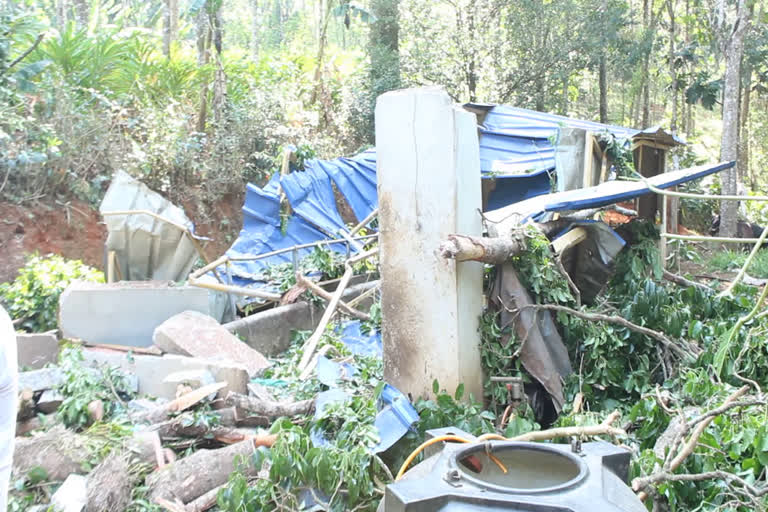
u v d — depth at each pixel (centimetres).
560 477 229
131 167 1330
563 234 684
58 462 456
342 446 448
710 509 371
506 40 2159
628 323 613
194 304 775
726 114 1694
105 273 845
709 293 723
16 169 1168
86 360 671
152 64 1558
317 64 2103
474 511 200
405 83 2117
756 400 382
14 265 1099
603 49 2138
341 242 1143
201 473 459
